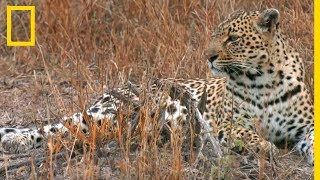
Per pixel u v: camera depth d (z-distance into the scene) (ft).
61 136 39.81
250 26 40.19
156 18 54.03
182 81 44.45
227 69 40.47
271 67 40.04
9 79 52.26
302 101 40.22
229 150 37.04
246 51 40.06
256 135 39.14
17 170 37.40
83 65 51.06
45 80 50.98
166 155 36.91
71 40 54.39
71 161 37.70
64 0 55.36
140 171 35.42
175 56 50.01
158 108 38.32
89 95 47.32
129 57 52.34
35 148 41.55
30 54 54.44
